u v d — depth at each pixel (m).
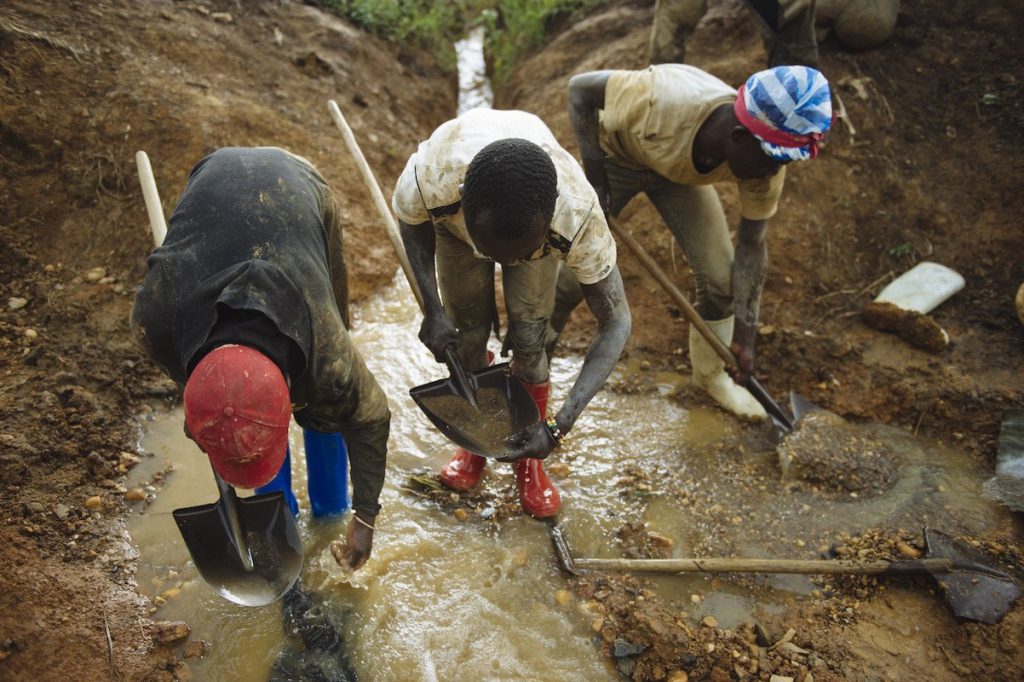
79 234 4.10
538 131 2.36
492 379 2.82
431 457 3.55
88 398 3.37
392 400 3.80
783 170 3.02
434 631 2.78
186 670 2.59
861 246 4.36
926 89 4.72
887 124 4.63
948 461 3.48
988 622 2.73
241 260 2.04
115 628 2.65
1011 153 4.38
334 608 2.83
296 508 3.11
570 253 2.31
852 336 4.00
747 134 2.70
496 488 3.40
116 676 2.51
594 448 3.62
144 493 3.16
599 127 3.19
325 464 2.95
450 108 6.63
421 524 3.19
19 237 3.99
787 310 4.16
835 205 4.43
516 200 1.97
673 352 4.16
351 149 3.12
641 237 4.55
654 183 3.31
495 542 3.13
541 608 2.87
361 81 5.71
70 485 3.08
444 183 2.34
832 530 3.16
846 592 2.93
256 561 2.39
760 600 2.92
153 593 2.80
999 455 3.36
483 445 2.79
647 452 3.60
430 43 7.00
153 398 3.59
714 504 3.32
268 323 1.95
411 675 2.63
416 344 4.17
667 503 3.33
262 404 1.80
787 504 3.31
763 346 4.00
